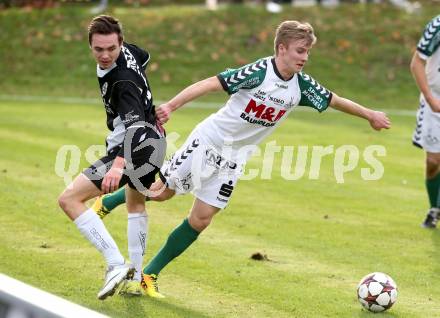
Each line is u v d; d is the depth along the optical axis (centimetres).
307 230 2620
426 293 2048
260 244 2434
